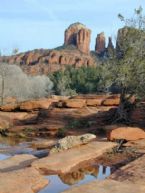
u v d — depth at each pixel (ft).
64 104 108.99
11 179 34.78
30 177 36.40
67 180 39.09
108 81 90.94
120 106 89.30
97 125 89.76
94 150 51.08
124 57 85.61
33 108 110.63
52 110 105.29
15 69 297.12
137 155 49.93
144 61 83.20
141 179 36.35
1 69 222.89
